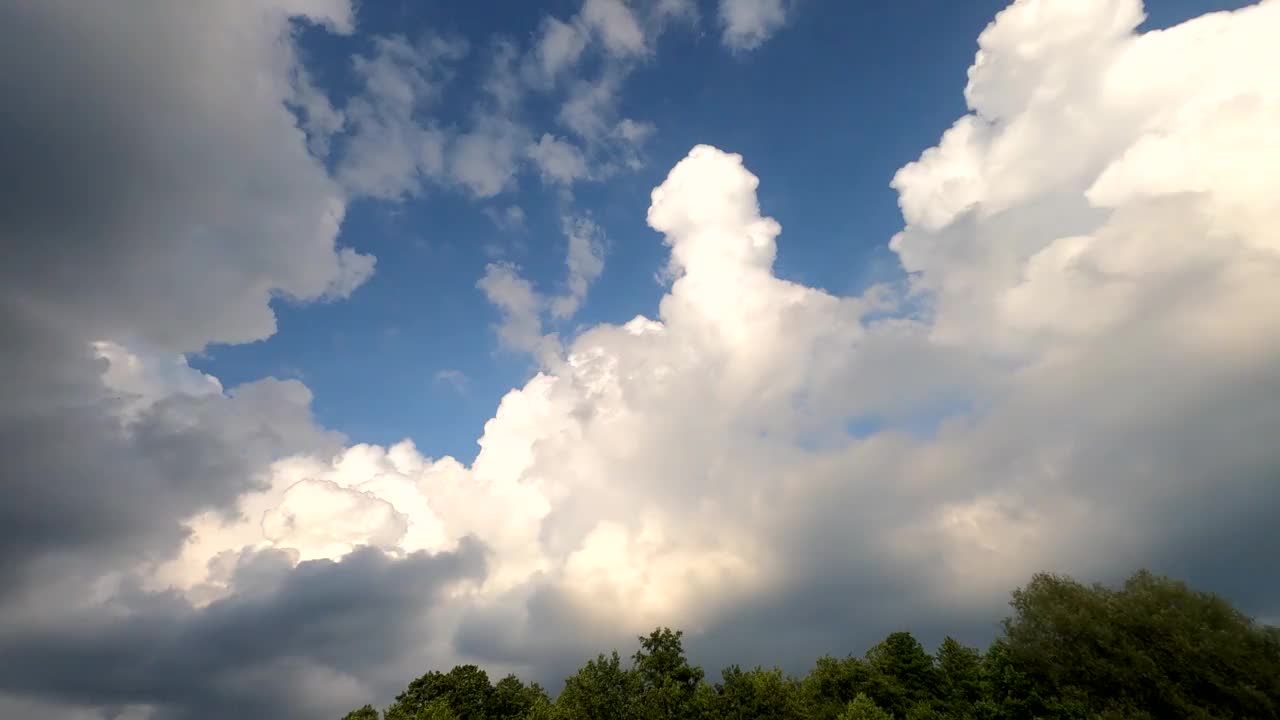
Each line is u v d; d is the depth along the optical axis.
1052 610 52.66
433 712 52.56
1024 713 48.75
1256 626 46.69
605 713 51.41
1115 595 51.78
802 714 50.38
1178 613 48.22
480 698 58.31
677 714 50.84
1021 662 52.84
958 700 52.56
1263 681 43.41
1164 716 45.25
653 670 55.81
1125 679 46.72
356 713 58.66
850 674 56.97
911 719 50.78
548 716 52.00
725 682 53.28
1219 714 43.12
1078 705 47.03
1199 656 45.22
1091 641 50.25
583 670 56.34
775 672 53.72
